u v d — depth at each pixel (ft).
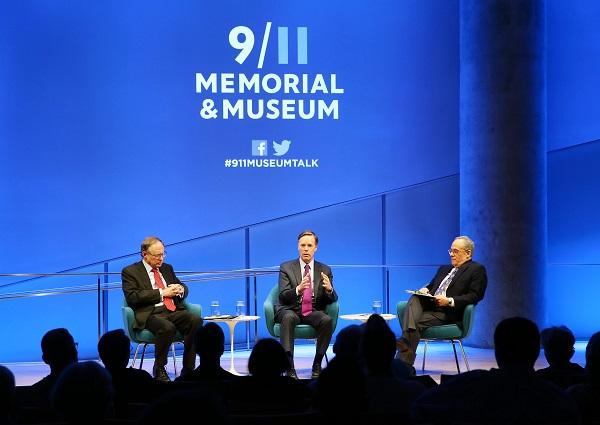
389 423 12.53
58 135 39.24
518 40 38.34
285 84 41.16
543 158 39.04
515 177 38.34
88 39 39.55
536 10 38.68
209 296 41.04
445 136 42.27
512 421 11.95
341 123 41.65
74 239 39.40
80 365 9.94
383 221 42.19
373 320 17.81
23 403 15.57
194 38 40.47
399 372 17.88
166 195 40.27
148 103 40.09
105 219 39.68
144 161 40.06
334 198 41.63
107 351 16.39
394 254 42.29
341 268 42.09
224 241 40.88
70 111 39.37
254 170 41.01
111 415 13.80
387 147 41.98
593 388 13.35
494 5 38.45
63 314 39.58
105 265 39.75
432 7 42.16
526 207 38.45
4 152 38.73
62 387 9.61
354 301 42.19
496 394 12.12
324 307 33.37
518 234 38.34
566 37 42.37
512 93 38.32
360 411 9.66
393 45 41.96
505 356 12.99
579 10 42.39
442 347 40.34
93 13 39.60
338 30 41.63
